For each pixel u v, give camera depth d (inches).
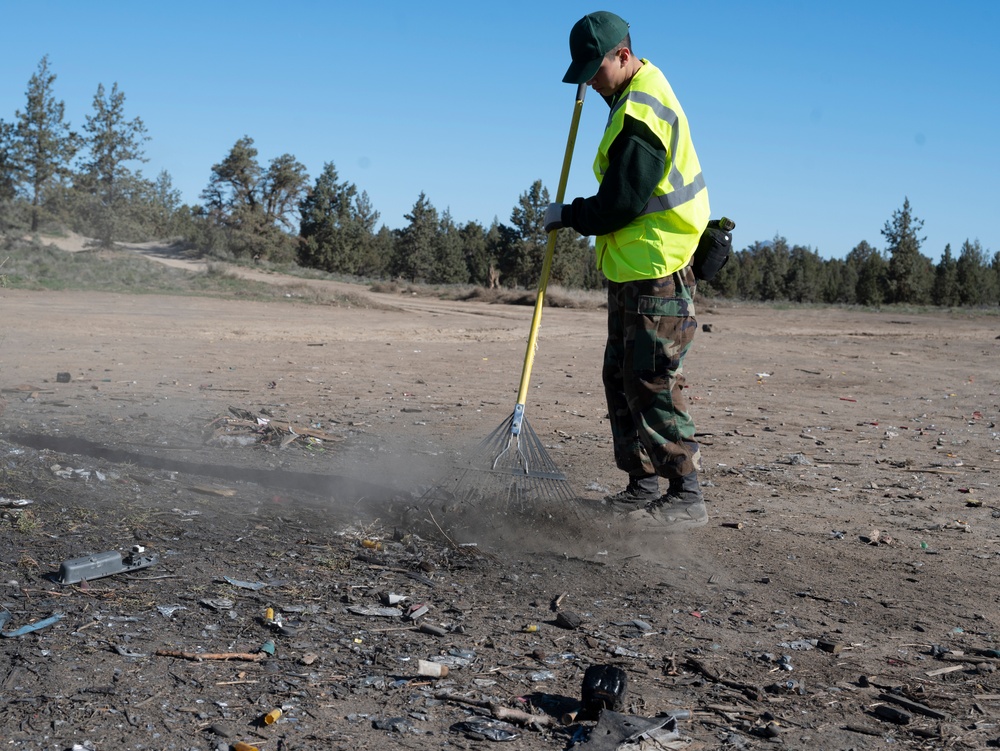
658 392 169.6
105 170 2389.3
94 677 98.2
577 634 121.3
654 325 167.2
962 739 96.0
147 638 109.4
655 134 159.3
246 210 2891.2
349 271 3240.7
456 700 98.7
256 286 1275.8
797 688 107.0
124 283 1203.2
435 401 354.0
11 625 110.3
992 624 134.0
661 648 118.1
